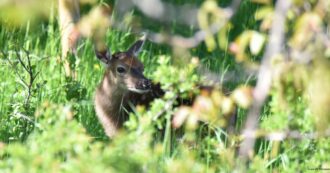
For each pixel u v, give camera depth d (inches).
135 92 563.2
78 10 670.5
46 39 711.7
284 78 368.2
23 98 557.3
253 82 609.0
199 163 425.7
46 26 746.8
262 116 532.7
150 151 397.4
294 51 357.4
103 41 662.5
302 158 448.1
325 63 351.6
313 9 354.9
